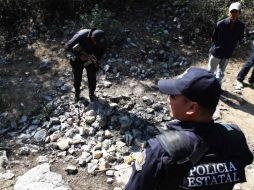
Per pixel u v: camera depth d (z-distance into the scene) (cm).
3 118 665
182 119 189
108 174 537
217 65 704
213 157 183
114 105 663
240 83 757
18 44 847
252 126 655
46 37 855
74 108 667
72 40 611
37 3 908
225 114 679
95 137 605
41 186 514
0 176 537
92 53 617
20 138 618
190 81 184
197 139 183
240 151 191
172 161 178
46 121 650
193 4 922
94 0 910
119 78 748
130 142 592
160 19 905
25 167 556
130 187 188
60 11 905
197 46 852
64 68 780
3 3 896
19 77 759
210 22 887
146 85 735
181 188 181
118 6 929
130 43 832
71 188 516
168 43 847
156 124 634
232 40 664
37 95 710
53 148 591
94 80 647
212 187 182
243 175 191
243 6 935
